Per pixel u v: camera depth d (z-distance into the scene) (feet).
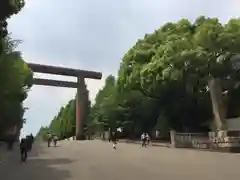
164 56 135.85
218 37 122.72
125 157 87.40
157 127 174.91
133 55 172.35
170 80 135.74
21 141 85.35
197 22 154.51
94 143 178.50
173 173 55.26
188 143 132.36
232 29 127.24
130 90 185.16
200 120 165.78
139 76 162.61
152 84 146.51
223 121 133.18
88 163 73.97
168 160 78.59
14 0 68.54
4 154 111.14
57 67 289.12
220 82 136.15
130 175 53.31
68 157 91.50
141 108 190.39
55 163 76.33
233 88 145.28
